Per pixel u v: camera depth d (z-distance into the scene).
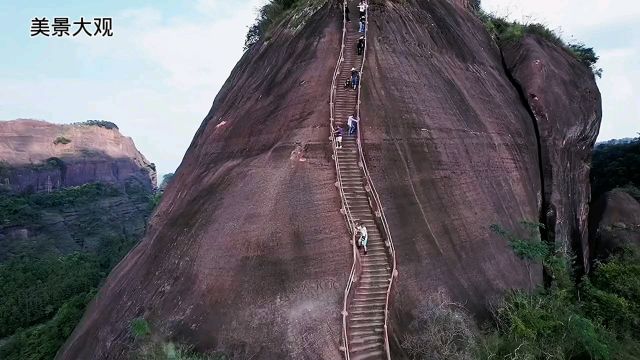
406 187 20.09
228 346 15.24
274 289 16.33
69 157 149.12
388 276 17.25
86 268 70.31
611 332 18.06
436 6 31.19
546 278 22.56
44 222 106.94
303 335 15.00
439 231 19.47
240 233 18.03
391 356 14.85
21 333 45.78
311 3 29.73
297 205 18.52
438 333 14.86
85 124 167.50
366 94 22.62
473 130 24.28
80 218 121.12
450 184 21.34
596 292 20.03
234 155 22.94
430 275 17.83
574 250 30.34
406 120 22.25
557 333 16.70
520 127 27.94
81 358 19.52
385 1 28.47
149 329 16.44
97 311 22.70
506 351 15.34
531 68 31.03
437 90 24.58
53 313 56.25
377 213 18.59
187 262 18.55
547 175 28.77
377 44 25.31
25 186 128.00
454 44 29.16
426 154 21.55
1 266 72.94
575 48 39.47
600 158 54.62
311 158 20.11
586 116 32.50
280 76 25.38
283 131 21.59
